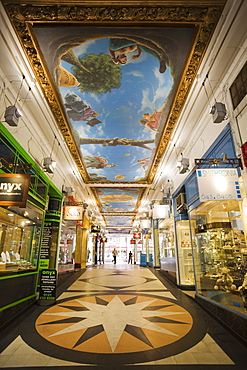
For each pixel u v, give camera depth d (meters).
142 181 10.02
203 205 5.09
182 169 5.34
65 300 5.68
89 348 2.98
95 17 3.03
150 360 2.67
